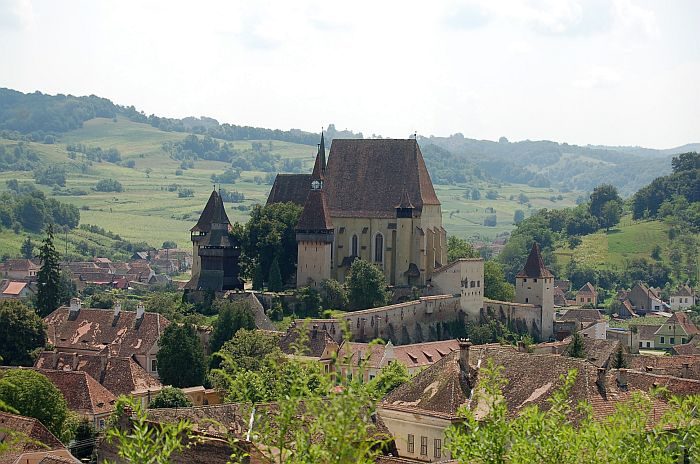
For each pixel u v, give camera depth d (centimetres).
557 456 7419
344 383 6569
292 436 7262
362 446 6450
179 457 10500
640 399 8300
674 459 7700
